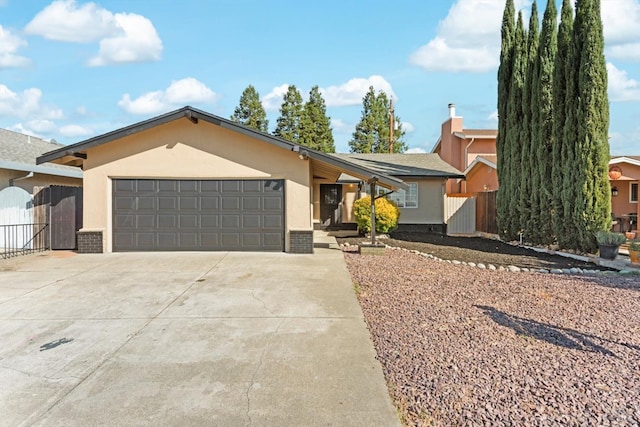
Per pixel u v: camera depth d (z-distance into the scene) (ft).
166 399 10.09
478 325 15.56
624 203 61.77
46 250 35.45
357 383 10.92
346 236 51.11
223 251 34.04
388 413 9.45
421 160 67.15
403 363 12.10
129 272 25.50
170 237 34.01
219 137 33.76
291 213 33.83
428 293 20.58
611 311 17.58
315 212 56.49
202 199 34.04
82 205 36.14
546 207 39.19
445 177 57.11
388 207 48.60
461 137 71.36
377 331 14.88
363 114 119.34
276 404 9.86
